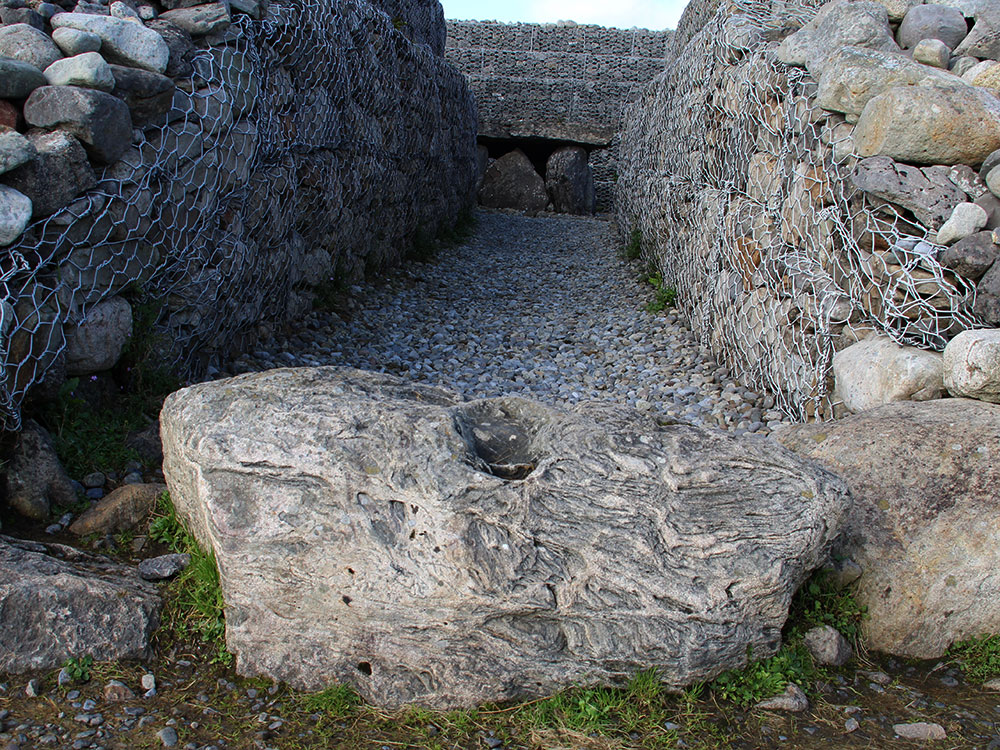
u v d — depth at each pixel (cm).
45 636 243
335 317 639
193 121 404
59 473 309
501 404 280
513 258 1058
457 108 1200
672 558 233
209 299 431
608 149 1764
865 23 457
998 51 447
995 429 292
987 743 229
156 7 429
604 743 222
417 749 220
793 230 461
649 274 864
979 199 360
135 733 221
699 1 843
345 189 677
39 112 322
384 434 237
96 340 341
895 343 368
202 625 259
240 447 238
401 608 228
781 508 240
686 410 492
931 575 264
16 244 299
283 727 226
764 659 247
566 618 230
